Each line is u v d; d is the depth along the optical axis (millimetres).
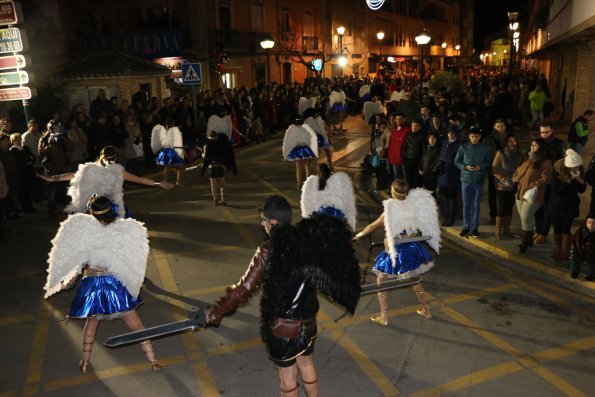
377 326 5941
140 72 17703
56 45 20688
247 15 30828
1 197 8914
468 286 6961
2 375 5137
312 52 37875
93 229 4738
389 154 10734
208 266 7785
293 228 3760
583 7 16688
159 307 6500
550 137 7801
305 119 13281
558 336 5652
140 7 26859
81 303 4785
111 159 7102
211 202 11508
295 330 3818
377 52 50562
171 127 12461
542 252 7812
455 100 17109
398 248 5684
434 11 69312
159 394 4785
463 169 8398
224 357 5371
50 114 14938
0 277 7582
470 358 5258
